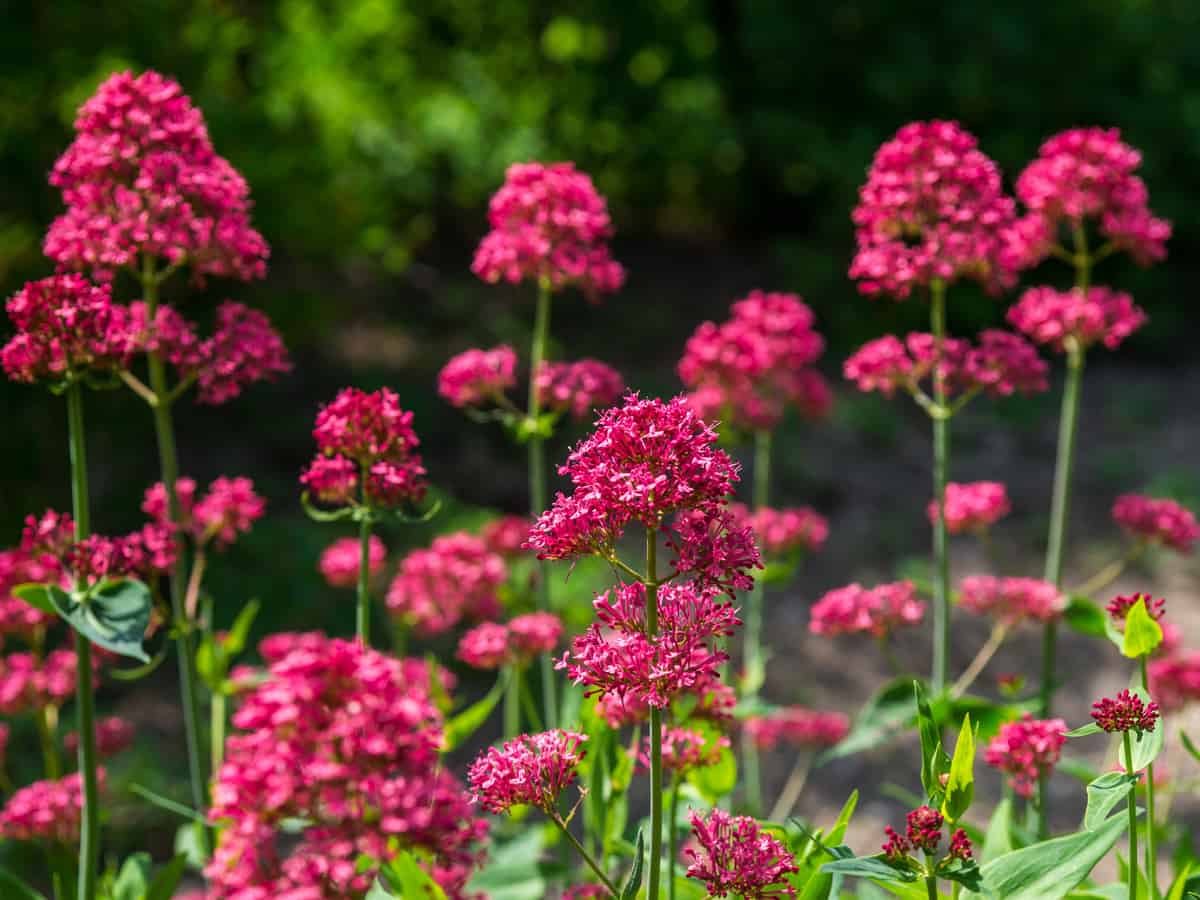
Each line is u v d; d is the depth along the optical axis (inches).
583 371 166.7
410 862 85.9
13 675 149.8
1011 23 577.0
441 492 401.1
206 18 446.6
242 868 72.5
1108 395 535.5
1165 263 631.2
